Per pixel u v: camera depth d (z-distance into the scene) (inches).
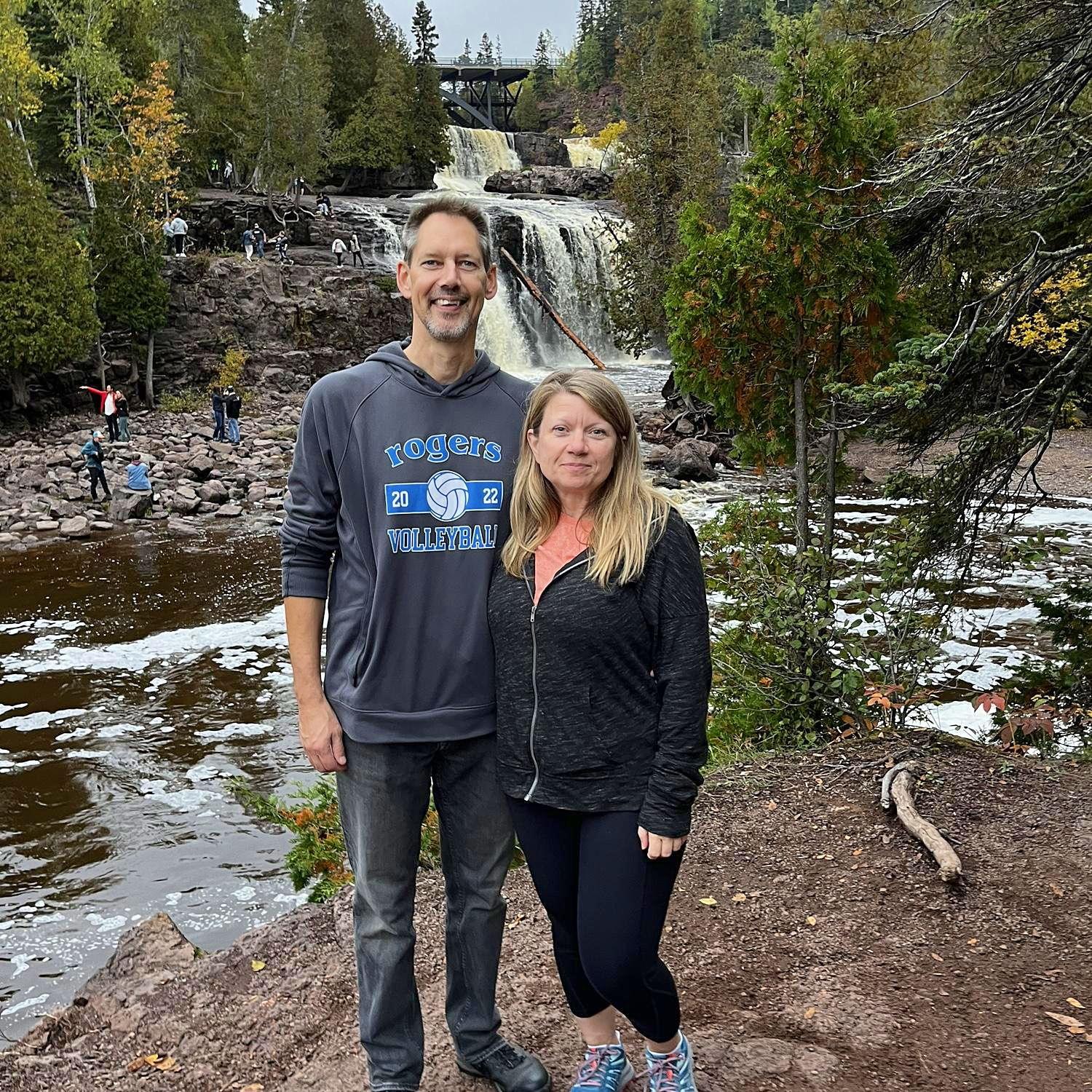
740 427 274.4
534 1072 105.0
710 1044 112.4
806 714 221.9
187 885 288.7
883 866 150.0
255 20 2146.9
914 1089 104.2
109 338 1239.5
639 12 3518.7
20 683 449.7
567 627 88.8
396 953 98.5
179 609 559.8
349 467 93.7
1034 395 254.5
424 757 96.7
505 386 96.9
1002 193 266.5
